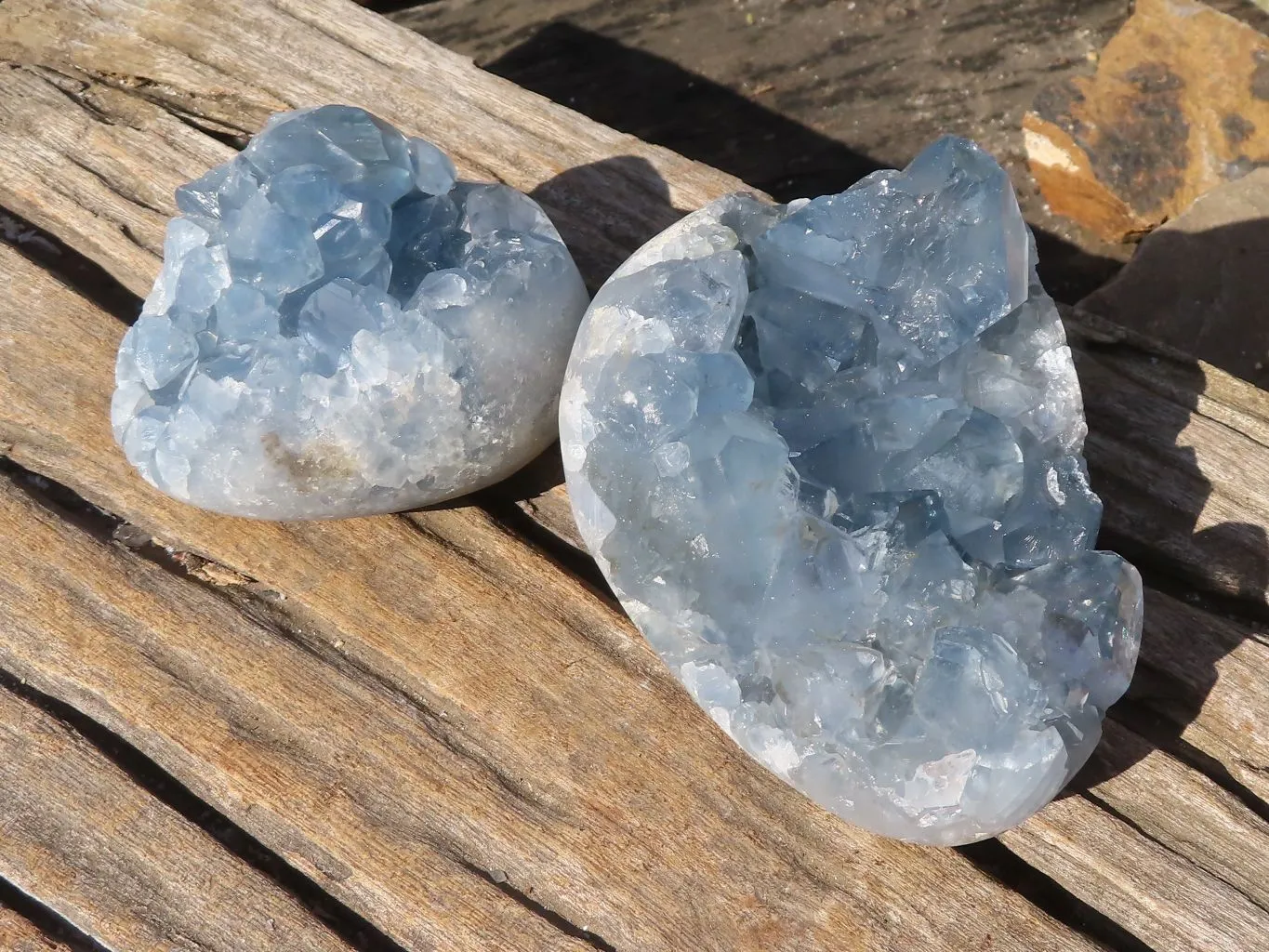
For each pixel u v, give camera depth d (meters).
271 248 0.57
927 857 0.57
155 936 0.56
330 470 0.57
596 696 0.58
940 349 0.57
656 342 0.55
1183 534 0.60
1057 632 0.55
